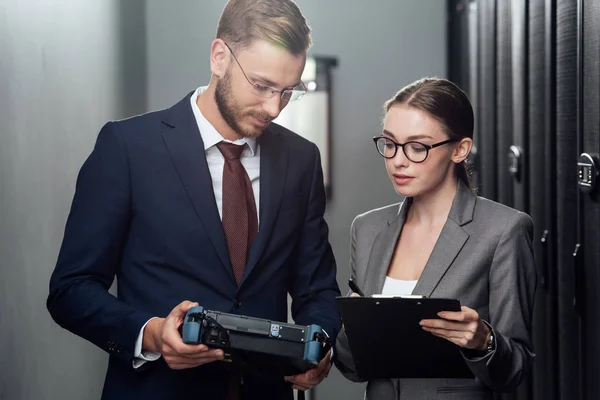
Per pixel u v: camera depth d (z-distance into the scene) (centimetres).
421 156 175
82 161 405
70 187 402
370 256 189
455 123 177
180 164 181
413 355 165
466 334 154
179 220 179
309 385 175
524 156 310
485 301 177
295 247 197
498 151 350
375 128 442
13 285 384
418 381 176
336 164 440
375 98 442
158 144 182
